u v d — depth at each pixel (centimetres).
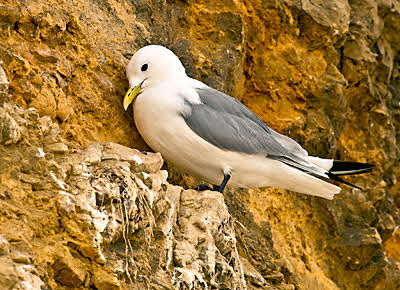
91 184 761
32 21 916
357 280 1348
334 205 1358
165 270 805
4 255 642
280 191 1280
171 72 1001
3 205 689
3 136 725
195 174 1023
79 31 989
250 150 990
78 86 961
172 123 963
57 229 718
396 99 1555
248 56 1302
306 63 1325
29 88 866
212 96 1007
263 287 1071
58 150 790
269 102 1320
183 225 870
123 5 1092
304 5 1314
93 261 725
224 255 902
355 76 1399
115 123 997
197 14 1212
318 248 1328
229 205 1185
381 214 1466
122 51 1045
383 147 1468
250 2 1286
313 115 1322
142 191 802
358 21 1421
